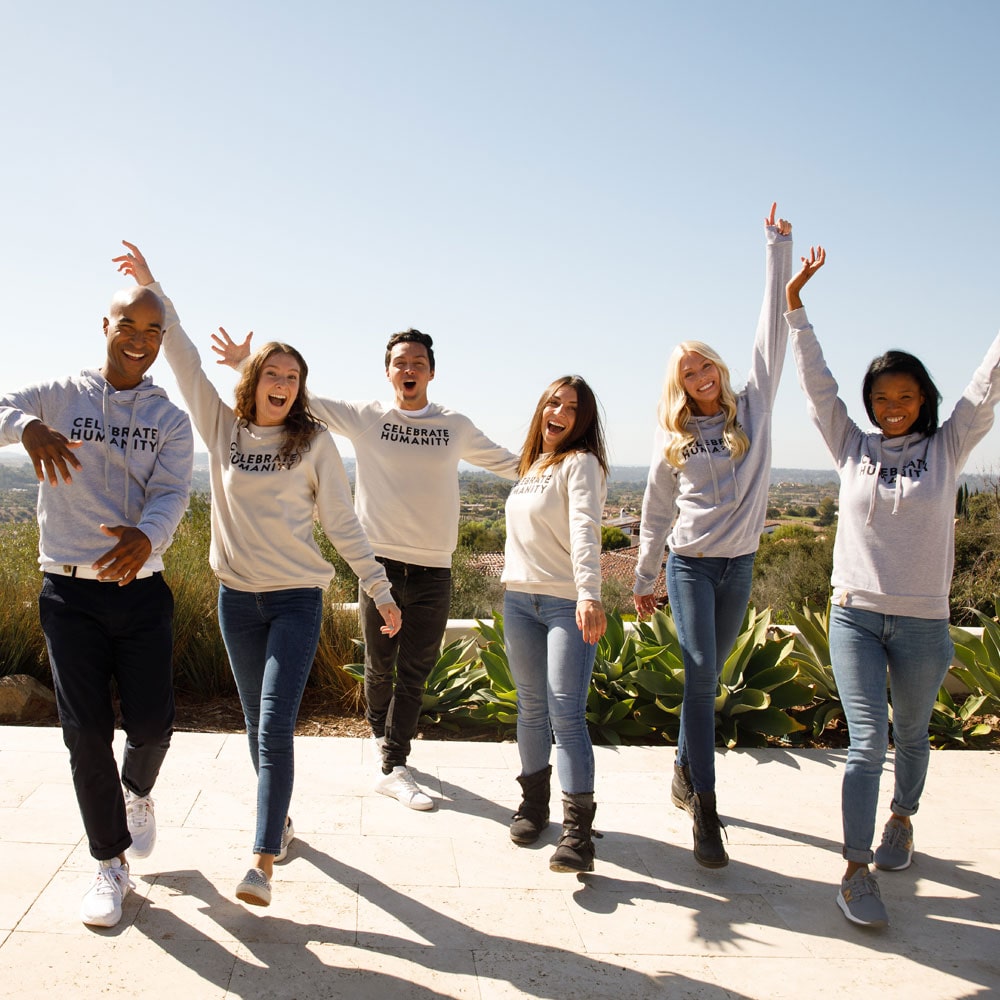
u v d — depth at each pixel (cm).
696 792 342
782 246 368
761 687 509
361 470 393
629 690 505
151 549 254
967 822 388
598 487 331
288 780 280
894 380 317
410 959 262
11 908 271
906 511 311
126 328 274
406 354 390
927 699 322
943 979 268
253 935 268
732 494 351
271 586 301
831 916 304
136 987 238
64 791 355
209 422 316
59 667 263
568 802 316
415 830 351
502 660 520
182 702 522
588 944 278
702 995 254
